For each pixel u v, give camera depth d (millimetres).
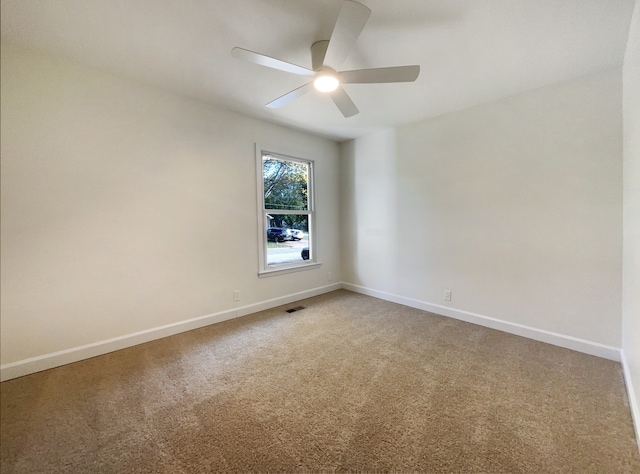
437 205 3232
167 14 1622
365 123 3449
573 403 1678
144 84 2445
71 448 1359
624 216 2051
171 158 2631
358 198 4137
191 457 1312
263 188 3408
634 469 1238
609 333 2197
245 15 1639
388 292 3824
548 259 2473
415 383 1898
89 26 1717
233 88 2531
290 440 1411
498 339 2574
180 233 2713
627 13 1586
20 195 1947
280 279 3619
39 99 1989
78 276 2186
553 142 2408
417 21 1662
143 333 2504
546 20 1649
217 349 2395
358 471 1241
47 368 2057
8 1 1499
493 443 1387
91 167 2213
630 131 1791
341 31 1471
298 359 2227
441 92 2578
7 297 1926
